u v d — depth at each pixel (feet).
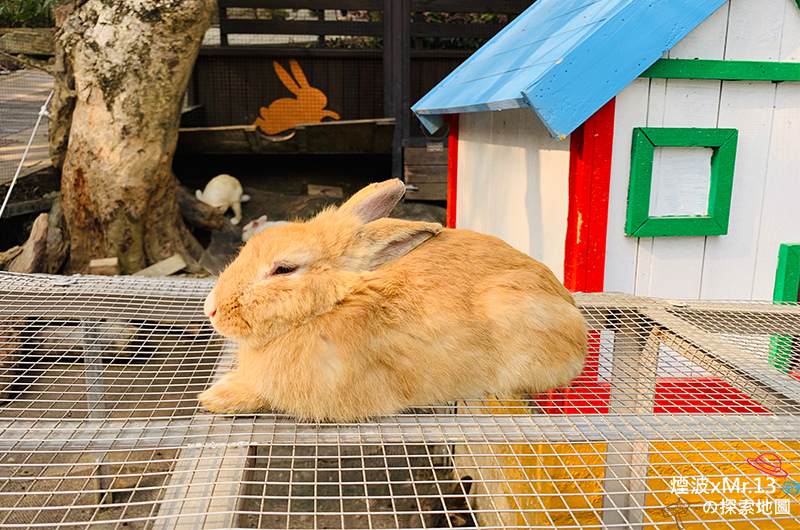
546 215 3.14
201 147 8.65
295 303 1.84
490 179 3.84
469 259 2.13
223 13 8.89
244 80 9.13
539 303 2.09
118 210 6.59
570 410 2.43
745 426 1.86
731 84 2.97
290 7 8.80
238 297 1.88
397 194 2.25
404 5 8.65
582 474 2.77
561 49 2.77
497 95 2.94
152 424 1.80
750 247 3.15
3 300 2.83
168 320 2.79
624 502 2.58
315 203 8.85
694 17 2.72
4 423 1.79
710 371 2.43
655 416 1.91
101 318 2.93
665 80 2.88
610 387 2.36
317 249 1.94
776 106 3.04
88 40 6.23
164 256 7.20
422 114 4.42
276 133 9.34
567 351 2.12
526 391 2.13
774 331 2.63
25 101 7.16
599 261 2.90
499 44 4.27
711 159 2.99
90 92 6.34
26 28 7.39
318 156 9.70
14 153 7.04
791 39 2.97
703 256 3.09
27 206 6.70
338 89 9.28
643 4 2.66
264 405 1.93
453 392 2.01
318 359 1.84
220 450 1.71
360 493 3.74
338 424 1.82
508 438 1.77
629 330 2.62
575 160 2.84
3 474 3.02
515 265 2.17
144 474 1.52
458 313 1.97
